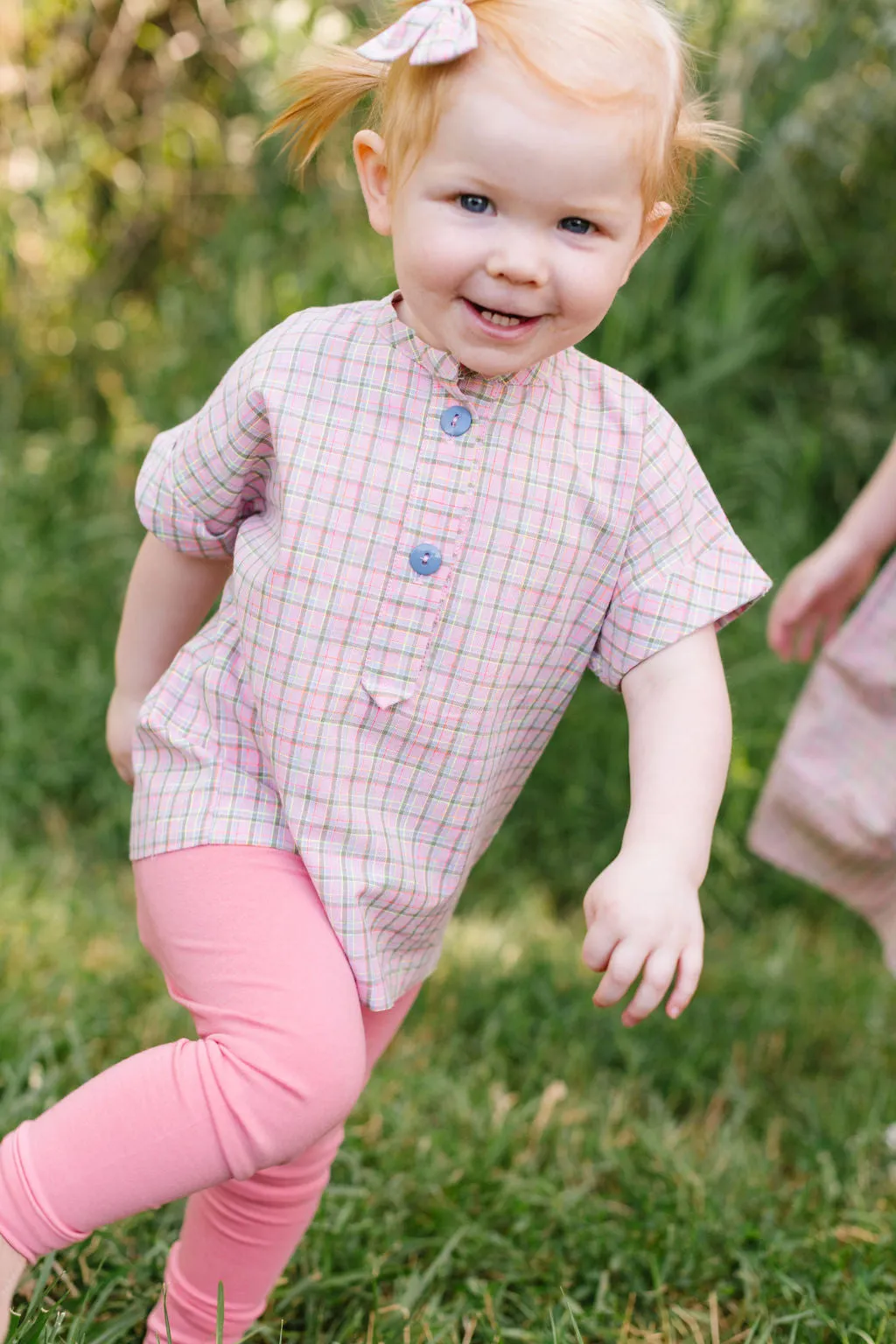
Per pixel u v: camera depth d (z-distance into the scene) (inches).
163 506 59.6
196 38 158.4
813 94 141.9
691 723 55.3
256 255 147.4
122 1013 94.3
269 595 55.0
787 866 92.5
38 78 154.6
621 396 57.2
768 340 140.0
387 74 55.1
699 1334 69.3
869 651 87.0
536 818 132.0
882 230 148.6
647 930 51.0
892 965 88.2
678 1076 98.1
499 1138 83.4
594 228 49.9
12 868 118.6
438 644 54.5
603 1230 76.3
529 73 48.1
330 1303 69.4
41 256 154.9
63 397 155.1
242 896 54.5
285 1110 51.9
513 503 54.4
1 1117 76.2
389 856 55.4
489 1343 67.2
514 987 107.9
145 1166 51.5
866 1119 92.7
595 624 57.2
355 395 54.7
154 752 58.4
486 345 50.9
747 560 58.7
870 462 148.6
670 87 50.6
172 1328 61.4
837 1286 72.4
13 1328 58.6
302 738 54.7
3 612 136.5
